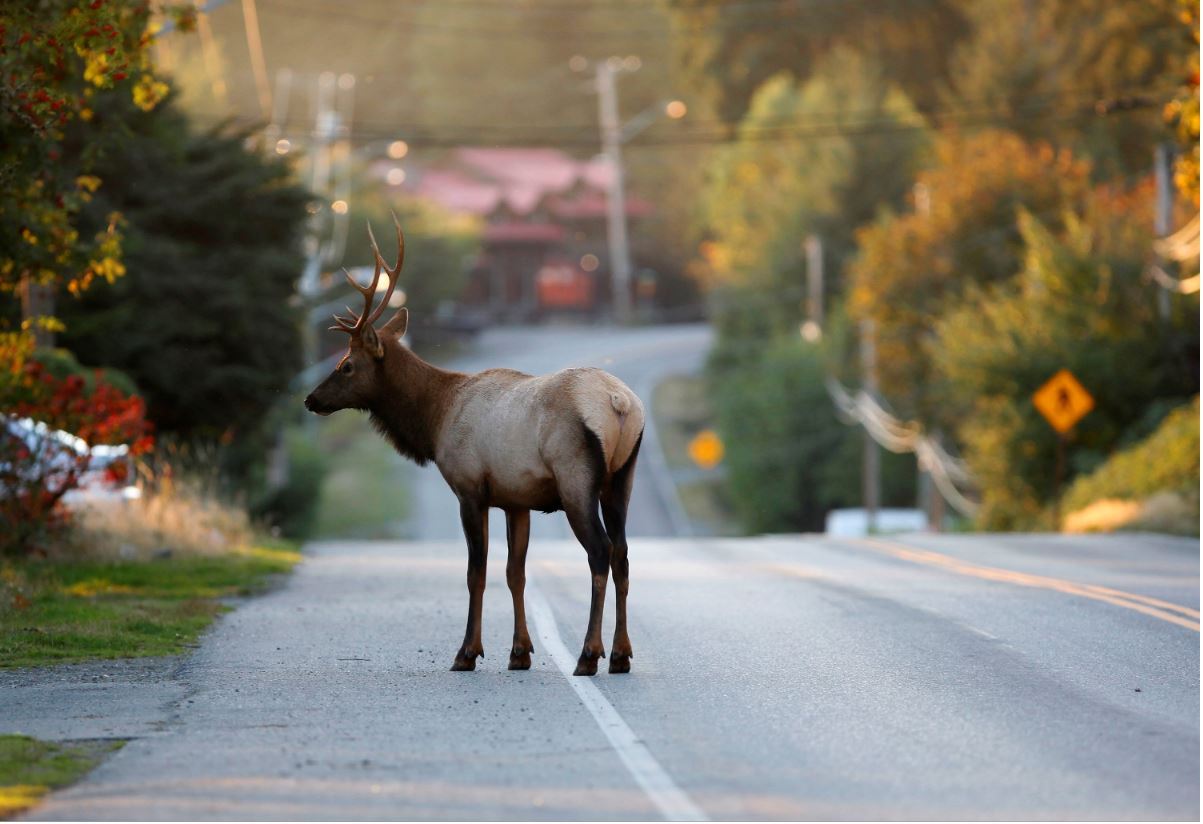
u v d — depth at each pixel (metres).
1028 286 171.38
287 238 144.75
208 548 87.69
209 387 132.12
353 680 46.59
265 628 58.81
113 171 126.56
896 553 97.00
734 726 39.38
